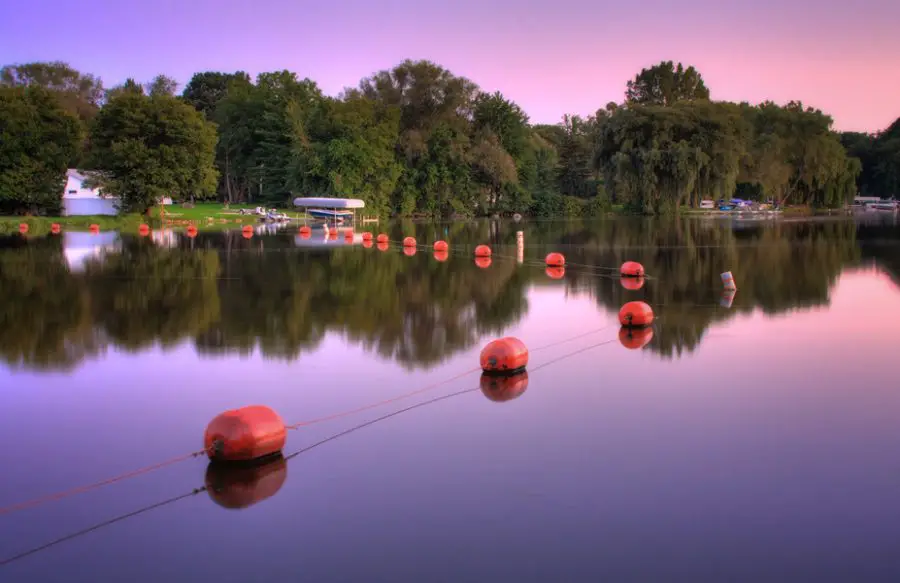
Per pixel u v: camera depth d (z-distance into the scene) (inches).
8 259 1509.6
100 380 589.0
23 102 2578.7
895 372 596.4
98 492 381.7
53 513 359.3
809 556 311.4
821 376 585.6
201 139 2674.7
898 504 357.7
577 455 419.5
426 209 3868.1
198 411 510.3
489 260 1541.6
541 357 657.0
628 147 3545.8
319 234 2359.7
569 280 1191.6
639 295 1024.2
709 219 3400.6
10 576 304.2
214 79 5019.7
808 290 1069.8
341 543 324.2
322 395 541.0
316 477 393.4
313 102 3695.9
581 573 297.9
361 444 440.1
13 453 436.5
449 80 3969.0
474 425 472.1
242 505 363.3
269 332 767.7
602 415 490.6
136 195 2642.7
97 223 2527.1
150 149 2605.8
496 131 4104.3
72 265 1401.3
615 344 708.7
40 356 669.3
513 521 341.7
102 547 325.7
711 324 807.7
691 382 571.5
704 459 413.4
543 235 2412.6
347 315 864.9
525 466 404.2
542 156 4881.9
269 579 296.8
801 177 4074.8
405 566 304.3
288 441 447.5
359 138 3336.6
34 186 2559.1
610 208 4333.2
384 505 359.3
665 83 4719.5
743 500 362.9
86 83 5093.5
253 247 1844.2
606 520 342.3
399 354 668.7
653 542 322.7
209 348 695.1
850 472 395.9
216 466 412.8
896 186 5310.0
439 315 866.1
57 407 522.0
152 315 864.3
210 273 1275.8
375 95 3937.0
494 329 784.9
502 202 4040.4
